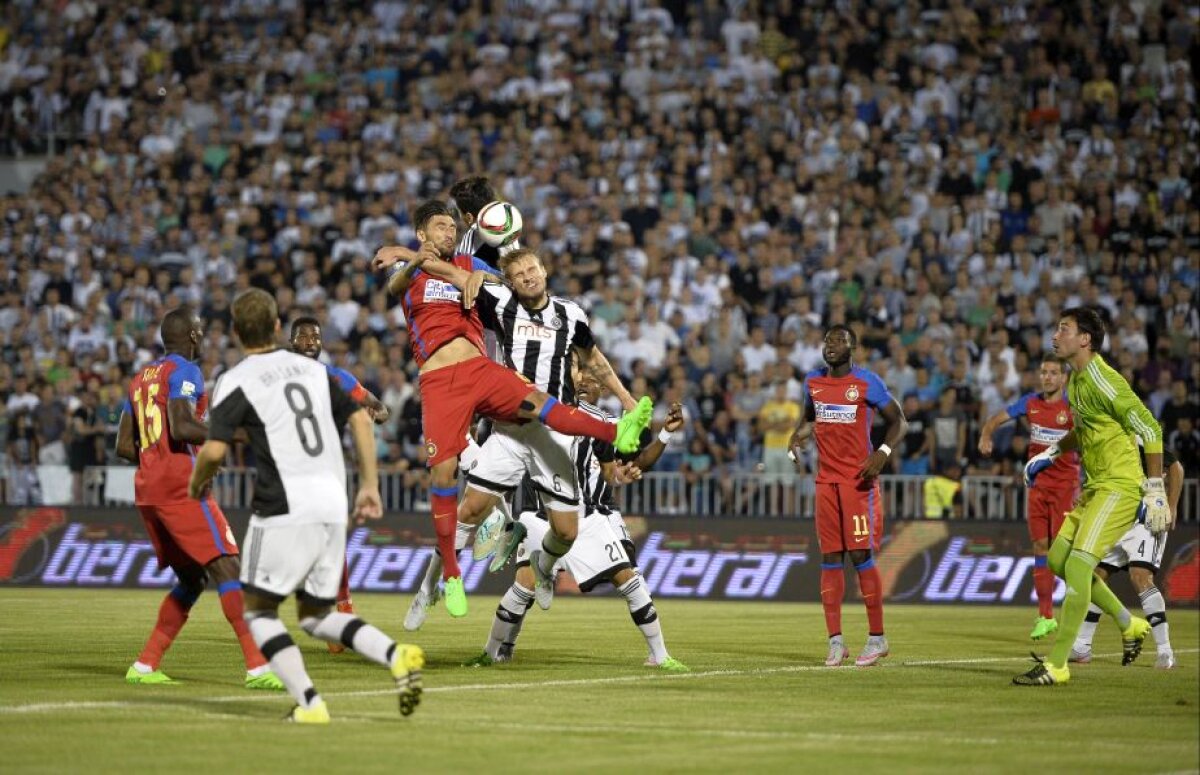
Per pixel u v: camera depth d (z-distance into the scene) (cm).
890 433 2097
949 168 4691
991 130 5019
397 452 3953
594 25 5559
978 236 4591
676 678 1889
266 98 5588
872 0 5425
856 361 4109
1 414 4250
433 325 2011
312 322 2203
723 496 3838
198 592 1798
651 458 2042
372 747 1308
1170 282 4372
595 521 2011
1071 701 1681
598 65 5478
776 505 3778
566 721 1484
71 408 4294
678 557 3725
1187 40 5091
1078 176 4759
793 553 3650
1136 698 1714
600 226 4722
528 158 5097
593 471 2027
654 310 4300
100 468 4034
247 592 1410
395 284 2016
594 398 2211
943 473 3769
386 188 5066
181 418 1706
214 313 4597
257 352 1427
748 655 2234
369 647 1388
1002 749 1332
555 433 1955
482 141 5228
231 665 1973
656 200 4828
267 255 4859
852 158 4841
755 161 4934
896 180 4722
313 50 5775
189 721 1446
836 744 1352
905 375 3984
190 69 5841
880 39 5334
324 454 1417
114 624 2642
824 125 5003
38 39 5984
